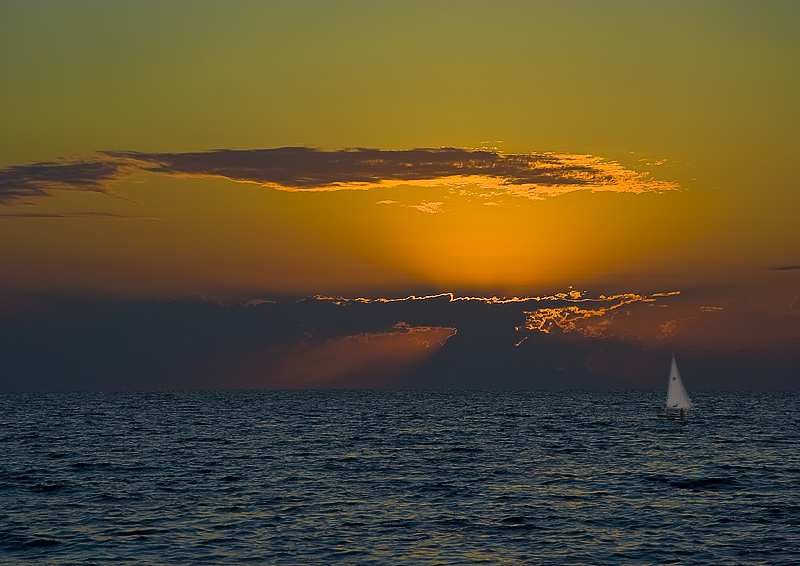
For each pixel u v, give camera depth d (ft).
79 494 273.54
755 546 199.00
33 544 200.34
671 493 276.41
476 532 214.28
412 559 187.11
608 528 219.20
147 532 213.25
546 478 314.76
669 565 182.60
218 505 252.01
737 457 394.93
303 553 192.03
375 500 261.85
